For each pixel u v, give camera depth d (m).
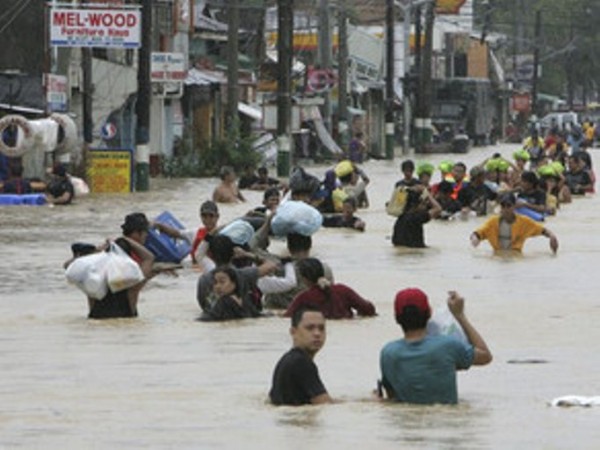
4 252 54.94
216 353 31.84
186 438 22.58
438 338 25.62
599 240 59.56
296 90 148.75
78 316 38.25
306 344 25.78
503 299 41.12
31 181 83.94
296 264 38.19
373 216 71.31
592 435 22.30
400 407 25.05
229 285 37.03
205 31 148.50
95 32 87.50
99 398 26.53
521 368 29.45
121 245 39.84
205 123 137.88
